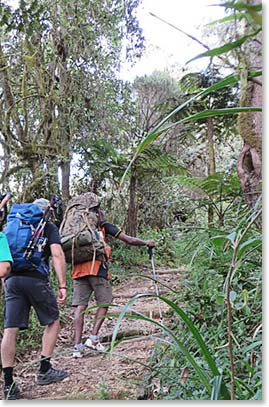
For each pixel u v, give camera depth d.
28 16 3.99
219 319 2.57
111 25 5.93
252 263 2.09
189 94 5.53
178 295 2.95
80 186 7.09
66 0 5.22
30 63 4.96
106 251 3.77
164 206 8.30
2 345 3.00
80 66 5.86
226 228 3.04
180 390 2.07
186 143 7.62
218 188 4.52
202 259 3.01
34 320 4.08
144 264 7.58
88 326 4.58
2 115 5.04
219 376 1.27
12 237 3.13
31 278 3.09
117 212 7.99
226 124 6.02
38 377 3.09
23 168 5.09
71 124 5.75
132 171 7.74
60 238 3.41
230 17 0.84
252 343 1.82
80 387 2.91
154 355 2.62
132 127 7.46
